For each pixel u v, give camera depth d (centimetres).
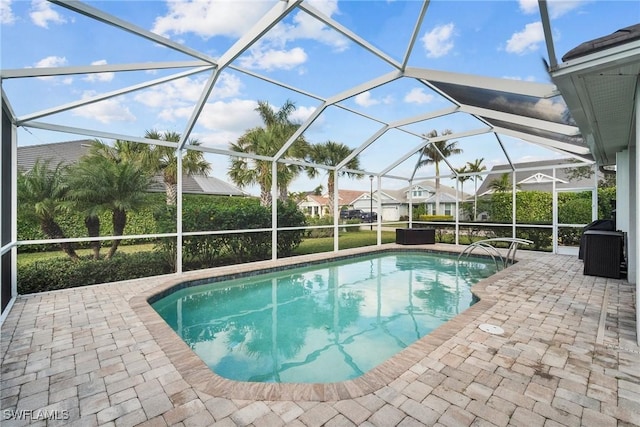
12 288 512
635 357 305
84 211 672
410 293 680
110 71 419
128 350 330
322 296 659
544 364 292
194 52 461
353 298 646
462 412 224
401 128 918
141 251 732
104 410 231
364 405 234
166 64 455
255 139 1209
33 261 580
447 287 726
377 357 398
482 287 576
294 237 1032
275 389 254
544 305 468
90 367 295
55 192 646
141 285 604
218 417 222
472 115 780
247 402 239
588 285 589
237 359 394
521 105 556
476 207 1301
